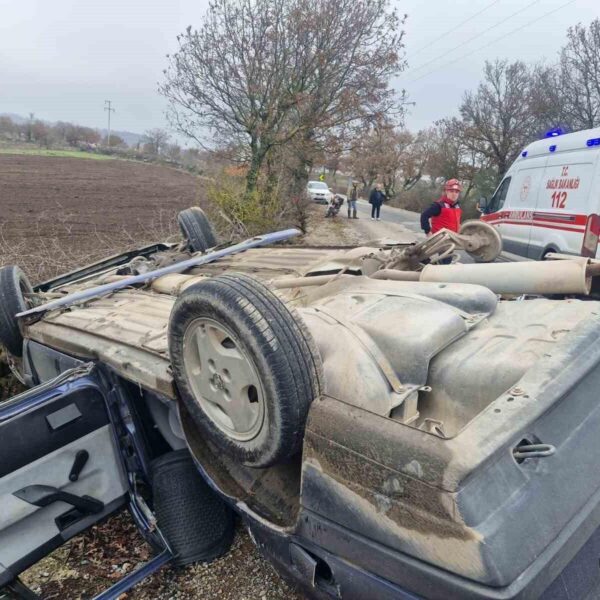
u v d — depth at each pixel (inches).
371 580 72.8
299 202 459.8
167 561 107.7
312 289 133.4
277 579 107.8
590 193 263.0
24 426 93.2
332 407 76.0
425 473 63.9
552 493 67.8
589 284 123.6
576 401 78.0
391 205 1310.3
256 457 87.1
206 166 466.6
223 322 84.0
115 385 112.0
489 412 69.7
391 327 95.2
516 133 911.0
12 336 164.6
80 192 956.6
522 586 59.8
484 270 127.3
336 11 434.0
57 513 98.9
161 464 113.4
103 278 192.5
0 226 548.7
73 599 107.6
